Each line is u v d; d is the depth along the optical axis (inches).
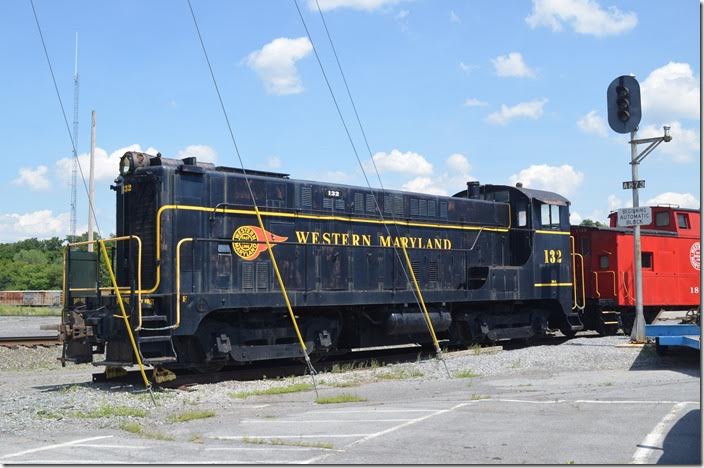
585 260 968.9
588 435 325.1
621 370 585.0
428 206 740.0
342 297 642.2
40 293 2223.2
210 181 569.9
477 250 781.9
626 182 770.2
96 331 536.7
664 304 991.6
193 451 305.6
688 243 1042.1
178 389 508.7
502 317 799.7
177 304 529.3
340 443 319.0
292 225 621.3
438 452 297.6
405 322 693.9
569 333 902.4
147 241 545.6
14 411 414.9
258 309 599.2
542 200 818.2
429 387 510.6
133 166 552.4
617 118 770.2
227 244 576.4
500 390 485.1
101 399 457.4
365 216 678.5
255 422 382.6
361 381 545.3
